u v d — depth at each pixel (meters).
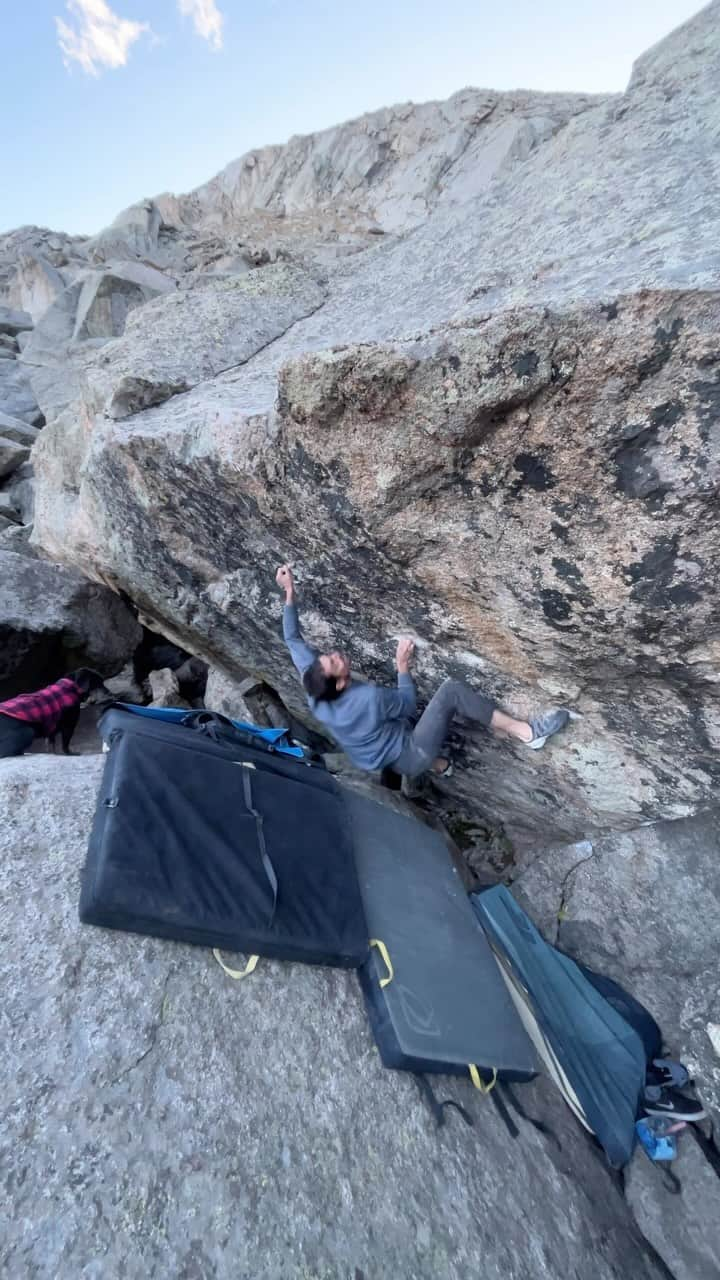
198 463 2.66
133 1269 1.50
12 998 1.89
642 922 3.30
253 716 4.56
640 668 2.44
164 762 2.44
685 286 1.47
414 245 4.21
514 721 2.98
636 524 1.91
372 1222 1.83
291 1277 1.62
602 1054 2.91
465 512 2.17
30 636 4.44
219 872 2.20
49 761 2.82
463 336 1.72
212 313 4.06
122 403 3.17
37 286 15.74
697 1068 2.83
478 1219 2.01
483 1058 2.39
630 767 3.04
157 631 4.98
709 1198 2.56
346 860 2.57
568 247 2.51
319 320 3.83
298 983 2.28
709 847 3.22
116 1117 1.74
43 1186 1.57
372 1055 2.25
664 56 3.77
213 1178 1.72
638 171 2.86
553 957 3.22
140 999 1.99
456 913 2.93
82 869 2.27
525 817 3.95
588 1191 2.44
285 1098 1.98
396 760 3.13
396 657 3.17
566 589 2.23
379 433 2.04
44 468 4.52
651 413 1.66
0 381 10.88
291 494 2.49
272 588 3.25
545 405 1.75
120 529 3.63
